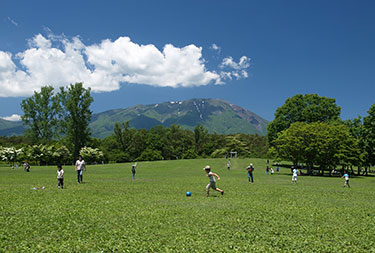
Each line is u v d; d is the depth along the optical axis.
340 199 22.45
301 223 13.15
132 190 25.50
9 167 81.19
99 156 110.00
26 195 20.81
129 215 14.11
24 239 10.05
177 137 162.62
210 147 156.25
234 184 34.12
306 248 9.45
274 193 25.33
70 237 10.34
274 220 13.66
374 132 62.78
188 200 19.53
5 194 21.19
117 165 88.06
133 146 143.25
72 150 100.44
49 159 97.94
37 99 93.50
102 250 8.88
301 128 68.62
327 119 78.94
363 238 10.84
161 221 12.93
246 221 13.23
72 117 91.75
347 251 9.26
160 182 35.47
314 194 25.50
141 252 8.80
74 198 19.69
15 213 14.27
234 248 9.23
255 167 85.75
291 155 70.12
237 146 151.25
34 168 72.75
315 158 66.94
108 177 44.50
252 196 22.62
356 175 73.69
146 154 134.25
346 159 64.88
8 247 9.06
